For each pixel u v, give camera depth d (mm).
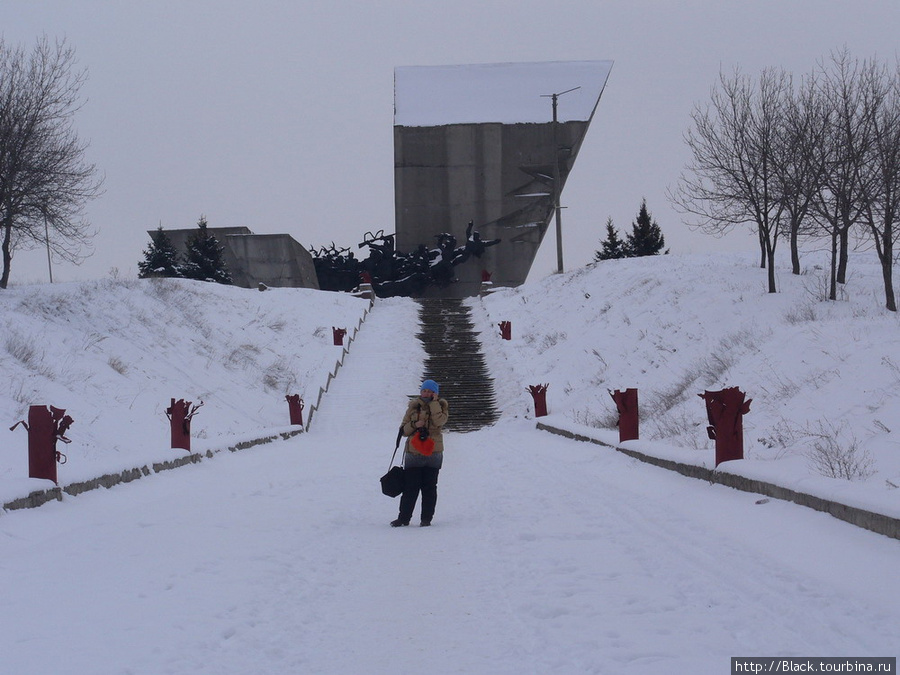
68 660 5488
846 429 14547
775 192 33469
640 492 12875
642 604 6789
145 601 7066
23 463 14719
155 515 11711
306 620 6758
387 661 5727
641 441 17203
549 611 6723
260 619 6699
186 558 8820
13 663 5402
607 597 7078
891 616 5938
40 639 5949
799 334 22094
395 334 46062
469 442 26797
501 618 6699
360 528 11367
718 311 31359
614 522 10664
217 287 46156
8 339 22281
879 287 30844
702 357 27750
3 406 17562
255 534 10391
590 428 23203
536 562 8625
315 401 34531
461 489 15297
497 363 40250
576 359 35938
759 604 6590
